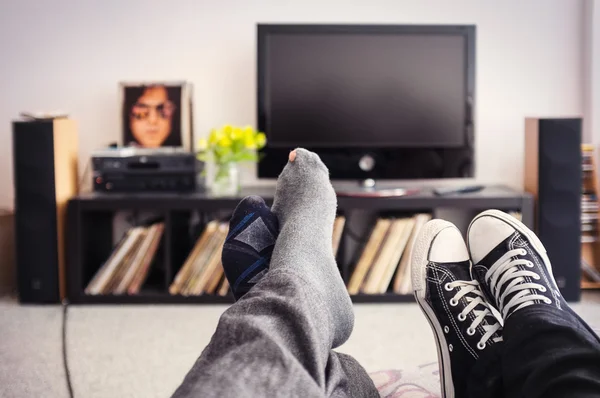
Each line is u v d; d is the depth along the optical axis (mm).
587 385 1187
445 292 1676
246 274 1684
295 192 1785
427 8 3600
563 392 1197
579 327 1333
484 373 1438
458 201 3244
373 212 3604
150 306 3291
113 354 2670
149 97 3451
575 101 3650
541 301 1482
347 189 3393
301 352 1230
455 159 3451
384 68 3404
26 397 2287
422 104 3422
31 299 3318
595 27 3549
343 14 3588
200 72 3605
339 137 3432
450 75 3412
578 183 3273
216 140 3369
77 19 3605
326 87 3410
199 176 3473
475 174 3510
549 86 3646
